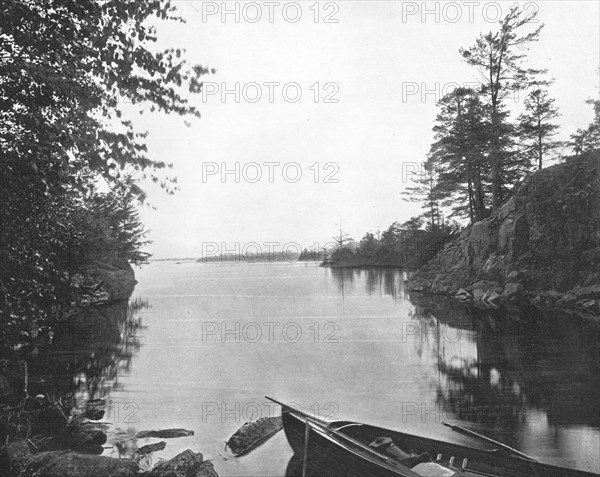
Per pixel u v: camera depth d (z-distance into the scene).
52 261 8.98
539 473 7.64
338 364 19.12
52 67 7.39
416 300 44.56
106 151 7.71
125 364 18.97
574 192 39.41
